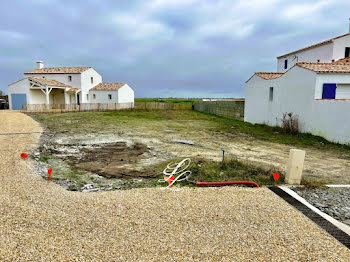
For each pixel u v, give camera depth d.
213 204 4.00
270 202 4.14
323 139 11.58
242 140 11.73
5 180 4.92
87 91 35.19
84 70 34.16
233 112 23.28
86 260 2.53
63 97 33.62
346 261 2.62
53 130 13.53
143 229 3.19
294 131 13.51
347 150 9.71
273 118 16.23
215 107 28.12
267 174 5.88
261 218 3.55
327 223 3.49
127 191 4.61
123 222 3.35
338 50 19.62
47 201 3.99
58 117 21.66
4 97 37.94
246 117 20.41
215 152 8.80
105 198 4.19
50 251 2.67
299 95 13.48
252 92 19.23
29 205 3.80
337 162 7.81
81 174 6.04
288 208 3.93
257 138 12.42
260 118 18.02
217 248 2.80
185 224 3.34
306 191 4.91
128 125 16.61
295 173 5.26
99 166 6.78
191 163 6.82
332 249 2.83
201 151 8.90
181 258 2.61
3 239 2.86
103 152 8.53
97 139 10.98
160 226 3.27
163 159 7.58
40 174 5.71
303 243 2.95
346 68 12.85
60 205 3.85
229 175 5.77
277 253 2.73
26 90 29.19
